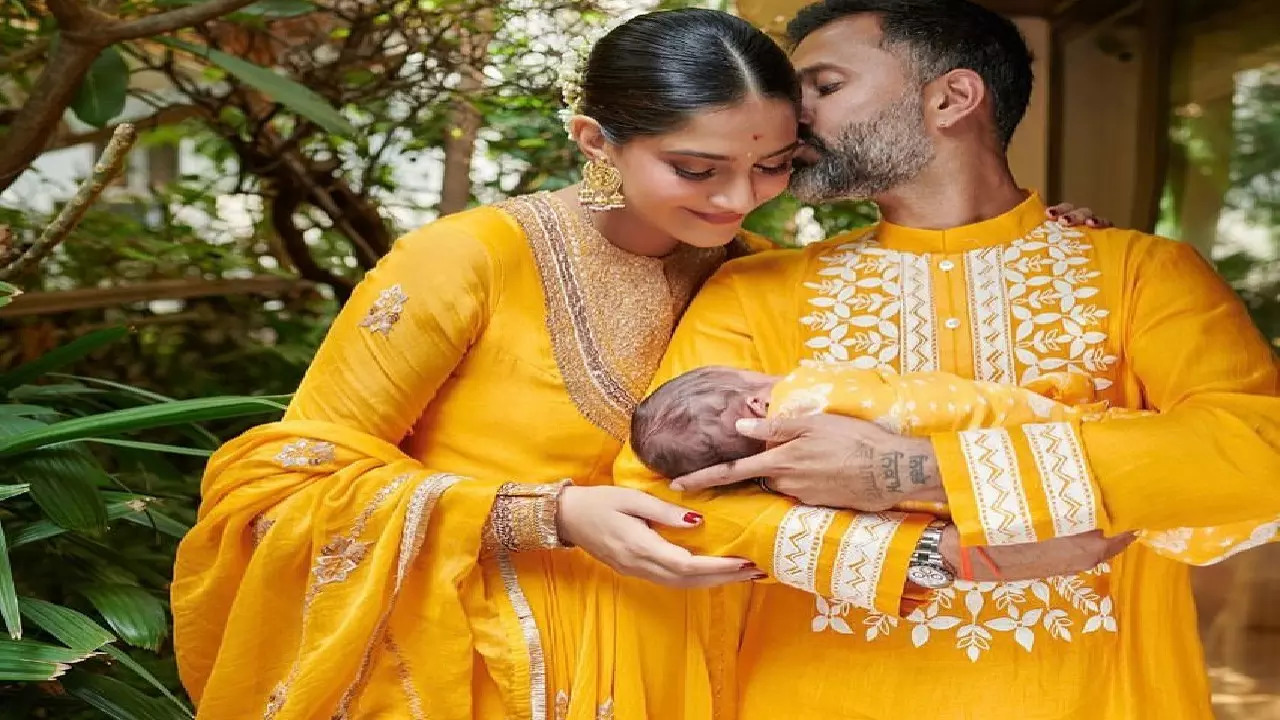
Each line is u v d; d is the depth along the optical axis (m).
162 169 5.81
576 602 1.70
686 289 1.86
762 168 1.60
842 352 1.71
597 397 1.72
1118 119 3.87
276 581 1.69
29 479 2.03
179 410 1.94
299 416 1.73
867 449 1.50
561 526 1.62
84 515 2.03
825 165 1.75
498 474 1.72
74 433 1.93
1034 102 3.85
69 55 2.53
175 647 1.80
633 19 1.62
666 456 1.59
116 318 3.55
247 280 3.77
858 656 1.63
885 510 1.53
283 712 1.63
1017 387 1.57
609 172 1.67
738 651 1.78
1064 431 1.47
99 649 1.98
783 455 1.53
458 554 1.64
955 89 1.72
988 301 1.68
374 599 1.62
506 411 1.71
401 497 1.63
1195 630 1.67
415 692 1.67
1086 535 1.48
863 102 1.72
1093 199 3.90
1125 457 1.45
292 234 3.71
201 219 4.37
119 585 2.20
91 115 2.80
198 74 4.11
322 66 3.20
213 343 3.75
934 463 1.48
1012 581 1.51
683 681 1.71
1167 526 1.45
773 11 3.04
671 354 1.76
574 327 1.72
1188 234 3.65
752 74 1.53
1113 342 1.64
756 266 1.82
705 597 1.73
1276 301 3.36
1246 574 3.55
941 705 1.59
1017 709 1.57
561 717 1.67
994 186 1.78
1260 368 1.56
